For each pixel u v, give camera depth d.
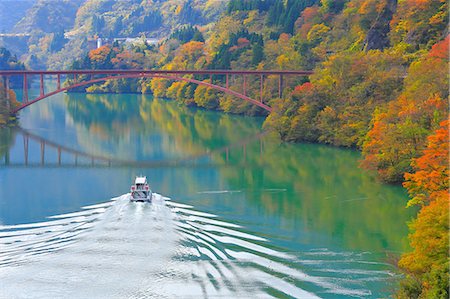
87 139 117.75
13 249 49.44
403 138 73.12
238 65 166.12
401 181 73.56
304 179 77.88
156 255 47.84
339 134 100.06
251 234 54.25
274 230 55.75
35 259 46.97
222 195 69.00
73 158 96.44
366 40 142.75
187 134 123.94
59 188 72.94
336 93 106.00
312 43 163.38
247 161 91.62
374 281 44.41
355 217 60.72
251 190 71.81
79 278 43.69
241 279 44.28
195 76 180.50
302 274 45.47
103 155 99.75
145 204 62.31
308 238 53.72
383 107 92.50
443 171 56.00
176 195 68.75
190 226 55.78
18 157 97.00
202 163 91.06
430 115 73.44
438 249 42.44
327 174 80.50
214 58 182.88
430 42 119.38
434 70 86.12
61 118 152.25
